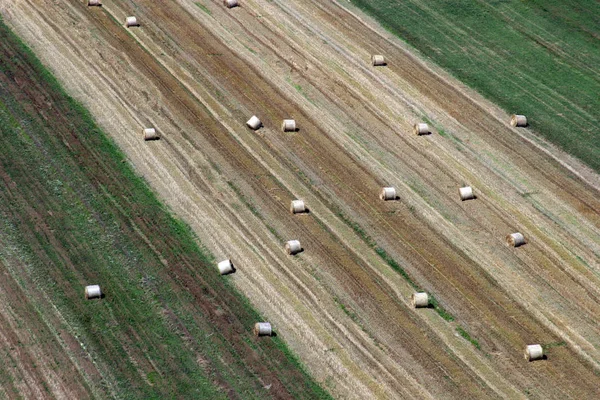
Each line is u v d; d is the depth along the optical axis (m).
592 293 77.88
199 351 70.19
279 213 83.25
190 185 85.19
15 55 98.38
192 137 90.56
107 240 78.81
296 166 88.44
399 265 79.00
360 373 69.56
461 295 76.69
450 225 83.50
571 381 70.25
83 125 90.62
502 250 81.31
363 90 98.62
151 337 70.94
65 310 72.31
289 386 68.25
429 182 87.94
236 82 98.00
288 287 76.12
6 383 66.56
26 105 92.00
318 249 79.94
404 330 73.25
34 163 85.69
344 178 87.56
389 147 91.69
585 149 93.31
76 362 68.44
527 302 76.56
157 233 80.00
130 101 94.19
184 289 75.19
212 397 66.94
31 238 78.25
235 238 80.31
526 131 95.06
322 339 72.00
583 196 87.81
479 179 88.69
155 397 66.50
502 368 70.94
